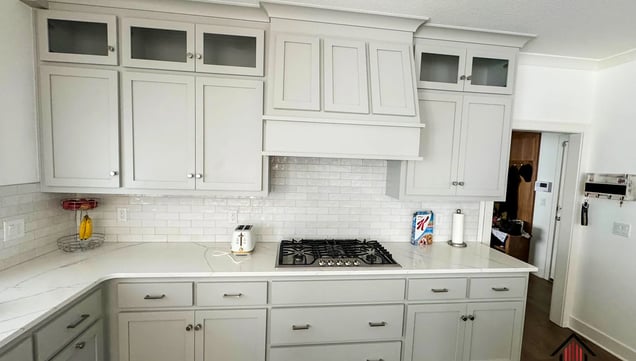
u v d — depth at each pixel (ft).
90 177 6.33
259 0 6.04
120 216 7.52
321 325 6.33
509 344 7.13
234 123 6.57
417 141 6.78
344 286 6.34
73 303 4.90
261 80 6.57
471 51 7.32
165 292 5.86
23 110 5.86
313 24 6.56
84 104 6.19
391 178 7.93
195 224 7.79
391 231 8.57
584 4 5.76
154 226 7.66
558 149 13.32
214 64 6.70
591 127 9.04
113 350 5.84
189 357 6.03
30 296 4.70
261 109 6.59
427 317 6.72
